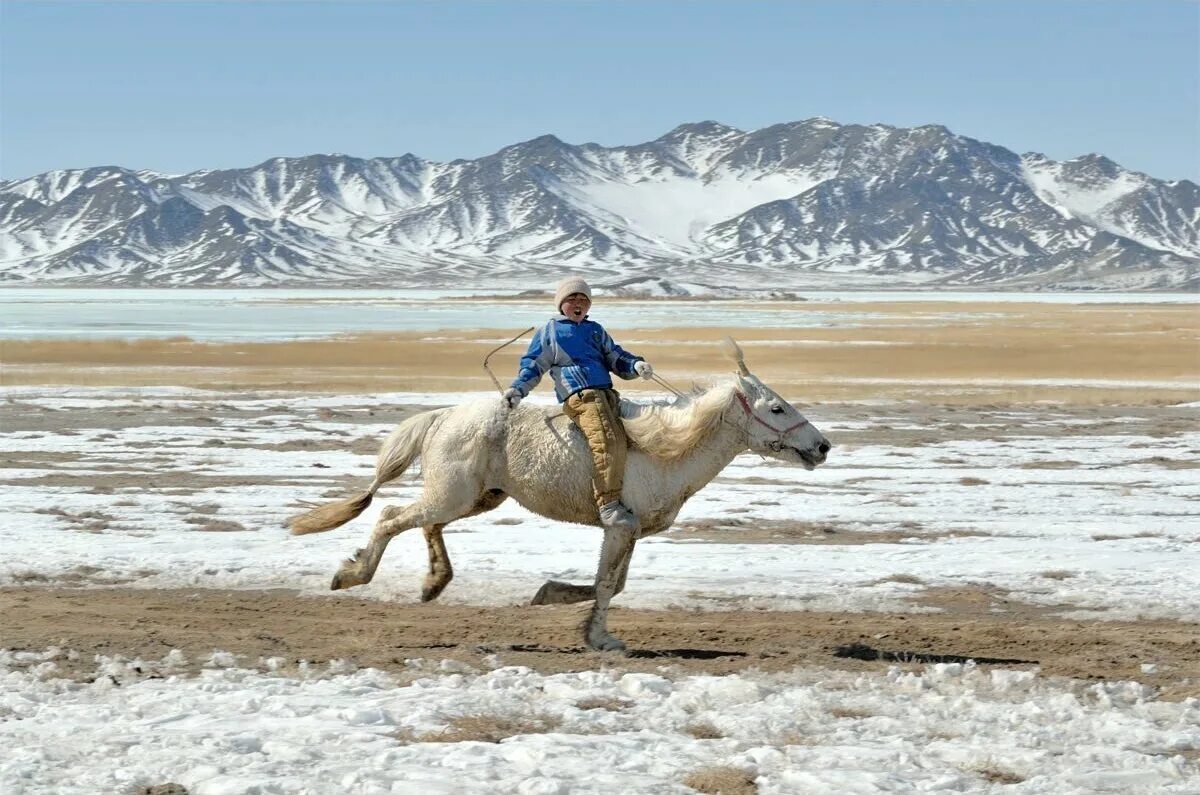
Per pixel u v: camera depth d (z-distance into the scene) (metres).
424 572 12.57
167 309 126.12
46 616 10.55
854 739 7.30
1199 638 10.18
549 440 9.60
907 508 17.08
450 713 7.64
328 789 6.27
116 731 7.22
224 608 11.03
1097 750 7.04
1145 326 85.06
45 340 60.53
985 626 10.56
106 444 23.62
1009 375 43.66
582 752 6.93
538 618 10.75
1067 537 15.01
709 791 6.36
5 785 6.26
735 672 8.91
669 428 9.49
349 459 21.92
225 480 19.27
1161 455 23.50
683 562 13.26
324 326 83.31
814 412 30.86
